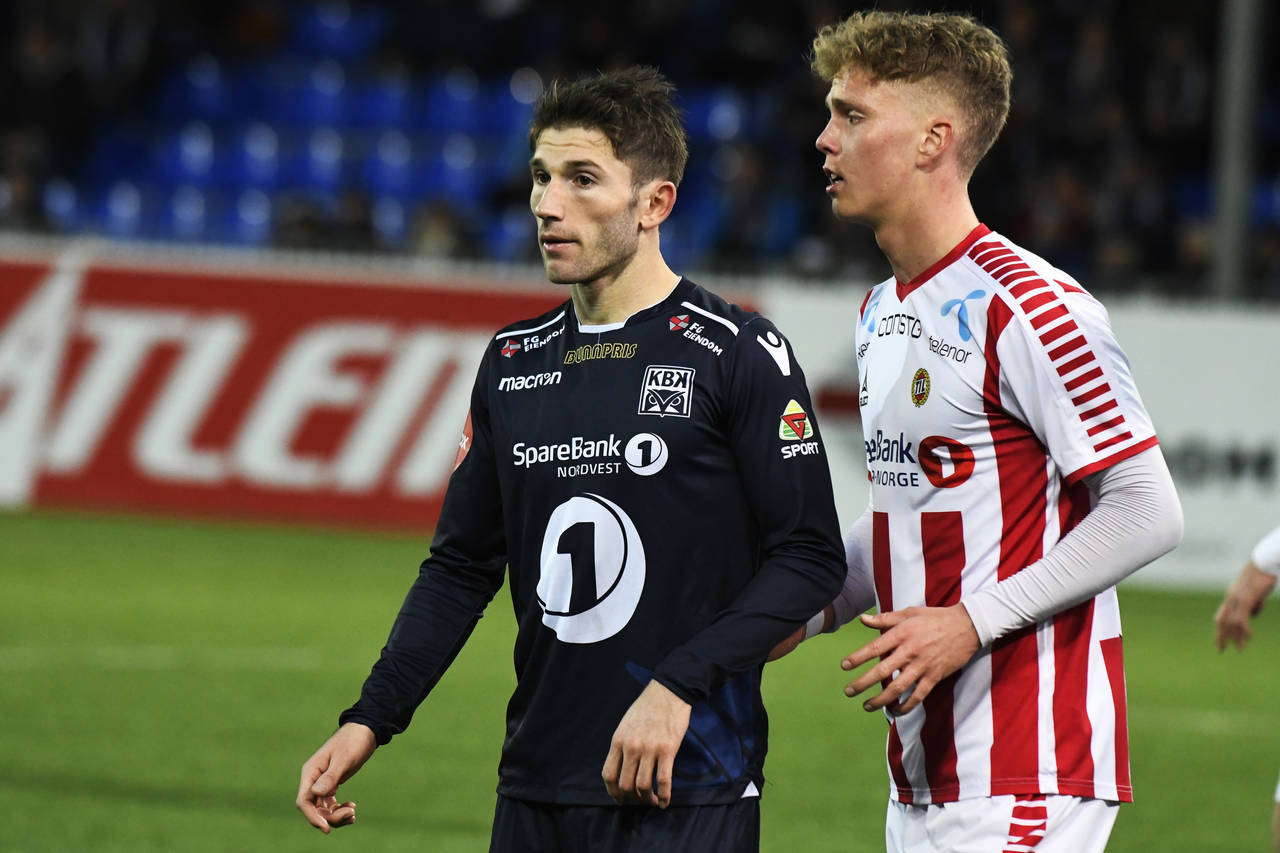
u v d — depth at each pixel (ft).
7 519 135.03
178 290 139.74
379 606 108.17
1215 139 181.27
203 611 104.88
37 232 148.66
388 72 203.21
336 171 197.06
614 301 33.04
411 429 136.67
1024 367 32.86
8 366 140.87
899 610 33.30
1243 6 134.72
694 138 191.21
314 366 138.00
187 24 209.46
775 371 32.14
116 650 93.50
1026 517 33.65
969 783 33.50
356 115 202.39
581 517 32.40
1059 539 33.71
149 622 101.19
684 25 194.39
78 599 106.93
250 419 138.62
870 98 33.94
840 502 130.31
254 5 211.82
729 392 32.09
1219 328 128.67
